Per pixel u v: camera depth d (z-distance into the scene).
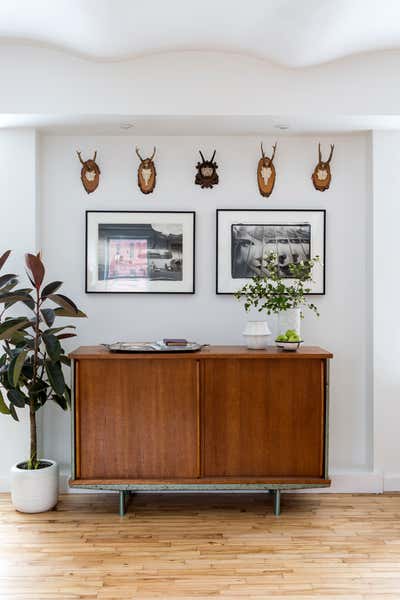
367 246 3.72
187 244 3.71
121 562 2.67
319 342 3.73
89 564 2.65
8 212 3.56
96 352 3.27
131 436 3.22
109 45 3.11
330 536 2.96
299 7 2.73
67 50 3.23
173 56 3.31
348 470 3.67
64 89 3.28
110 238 3.70
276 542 2.88
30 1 2.70
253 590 2.42
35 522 3.14
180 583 2.48
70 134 3.70
